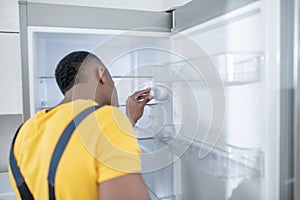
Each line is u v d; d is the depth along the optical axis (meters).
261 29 0.71
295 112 0.64
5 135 1.75
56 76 0.90
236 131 0.86
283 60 0.66
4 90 1.21
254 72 0.75
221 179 0.94
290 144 0.65
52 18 1.17
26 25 1.17
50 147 0.73
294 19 0.63
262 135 0.73
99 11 1.21
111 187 0.68
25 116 1.19
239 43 0.82
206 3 0.99
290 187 0.66
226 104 0.92
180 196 1.19
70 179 0.70
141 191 0.70
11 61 1.20
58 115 0.77
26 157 0.80
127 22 1.25
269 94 0.69
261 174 0.73
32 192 0.81
